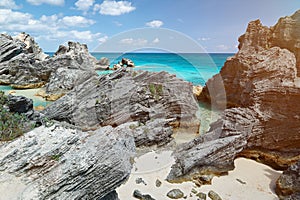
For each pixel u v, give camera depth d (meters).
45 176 4.38
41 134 5.33
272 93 9.62
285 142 8.99
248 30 15.46
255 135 9.26
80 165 4.42
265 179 8.02
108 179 4.64
